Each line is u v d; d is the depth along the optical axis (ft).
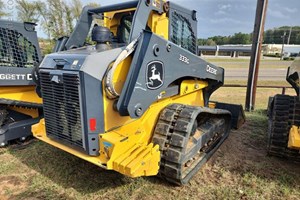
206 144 12.77
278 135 11.68
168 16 10.66
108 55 8.48
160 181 10.40
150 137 10.23
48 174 10.93
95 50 9.12
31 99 14.38
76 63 8.08
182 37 12.16
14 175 10.92
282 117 11.85
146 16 9.26
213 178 10.77
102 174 10.89
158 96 9.73
